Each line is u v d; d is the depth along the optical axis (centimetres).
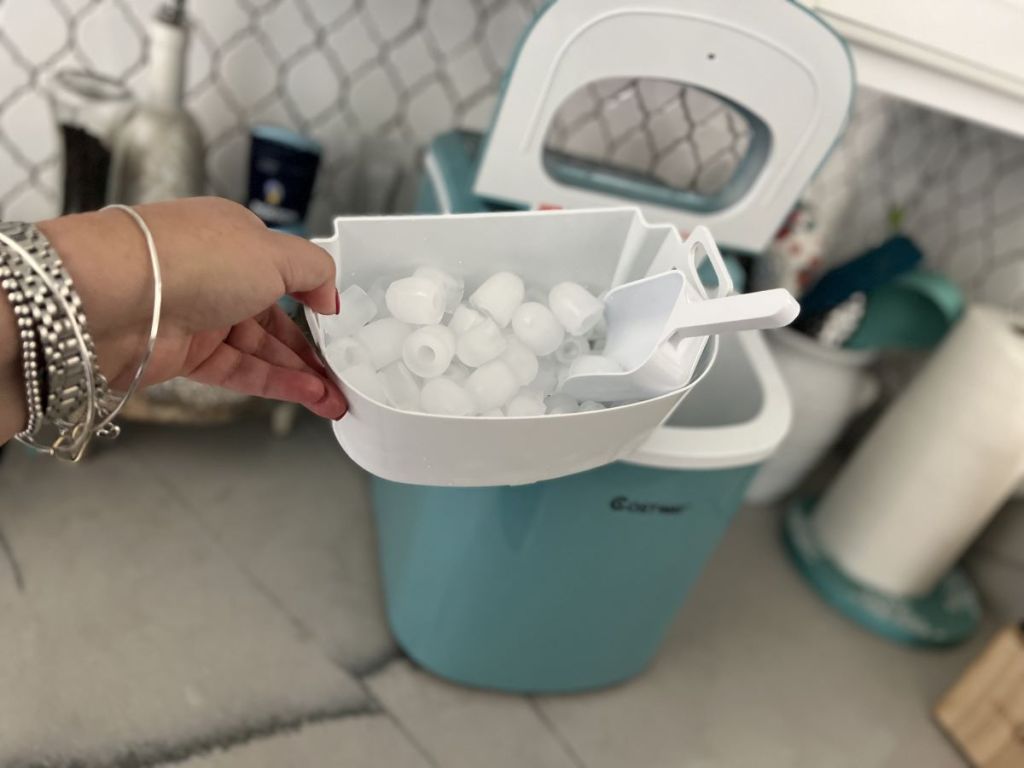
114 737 76
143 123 85
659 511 73
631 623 85
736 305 42
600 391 50
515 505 73
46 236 38
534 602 81
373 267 54
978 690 96
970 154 116
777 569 118
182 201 43
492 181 77
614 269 59
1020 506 115
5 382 40
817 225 109
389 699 88
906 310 106
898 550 110
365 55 99
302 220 98
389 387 50
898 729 99
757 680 101
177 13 84
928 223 124
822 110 73
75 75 88
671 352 45
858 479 113
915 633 109
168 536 96
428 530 82
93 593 88
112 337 42
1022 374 93
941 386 101
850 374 112
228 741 79
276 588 95
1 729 74
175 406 94
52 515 94
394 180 108
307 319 47
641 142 103
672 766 89
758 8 67
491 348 52
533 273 58
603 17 66
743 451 71
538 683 91
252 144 92
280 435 114
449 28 99
